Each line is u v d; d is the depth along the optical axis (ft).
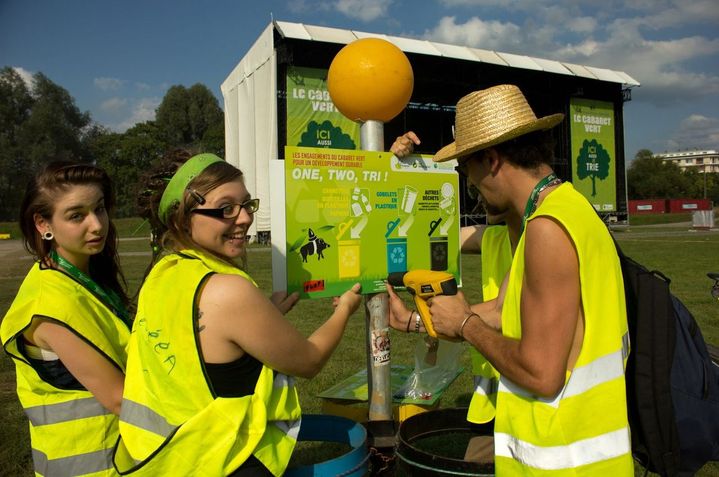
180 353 4.82
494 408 7.63
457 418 8.11
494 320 7.15
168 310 4.92
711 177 320.09
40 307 5.57
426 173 7.91
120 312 6.45
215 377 4.87
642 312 5.66
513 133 5.57
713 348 8.25
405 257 7.72
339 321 6.06
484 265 8.19
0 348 20.24
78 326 5.62
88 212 6.07
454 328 5.96
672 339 5.59
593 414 5.07
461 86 97.91
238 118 90.63
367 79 7.27
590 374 5.06
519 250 5.60
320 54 77.00
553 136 6.06
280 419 5.18
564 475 5.03
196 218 5.28
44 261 6.08
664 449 5.52
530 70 94.84
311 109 73.97
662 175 311.06
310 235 6.94
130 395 5.06
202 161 5.38
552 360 4.93
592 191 104.63
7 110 186.09
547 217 5.08
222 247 5.42
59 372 5.74
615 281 5.31
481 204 6.74
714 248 62.08
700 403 5.63
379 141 7.67
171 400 4.83
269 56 72.28
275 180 6.73
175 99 238.68
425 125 109.91
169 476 4.67
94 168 6.27
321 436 6.81
